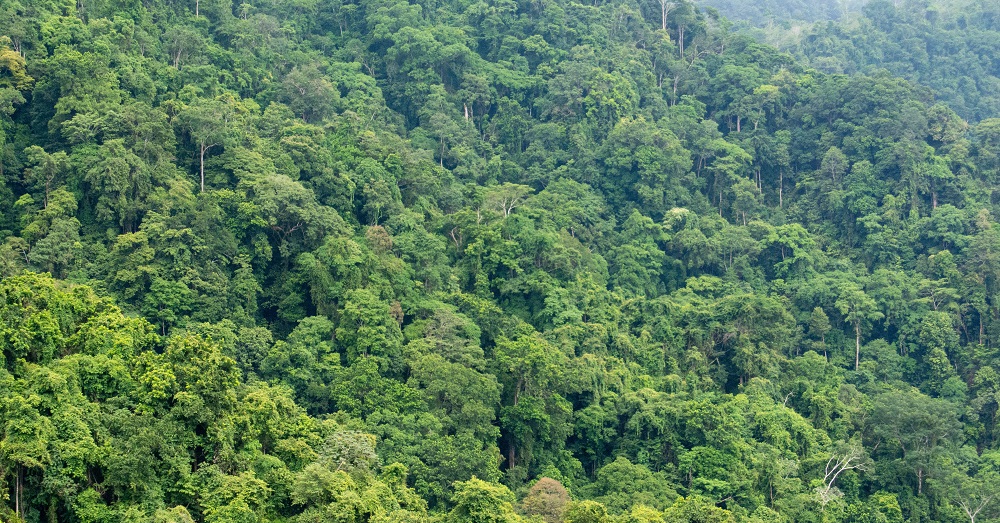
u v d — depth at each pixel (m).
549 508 96.94
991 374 135.12
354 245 120.00
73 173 114.56
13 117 121.88
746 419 119.38
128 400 79.62
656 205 162.00
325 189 131.38
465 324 118.81
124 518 71.81
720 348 136.00
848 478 116.12
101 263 109.94
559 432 112.31
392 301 119.69
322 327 113.00
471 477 96.81
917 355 144.38
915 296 148.25
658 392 121.25
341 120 146.75
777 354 135.00
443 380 107.44
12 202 114.56
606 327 129.12
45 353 80.31
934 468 116.81
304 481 81.00
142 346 88.38
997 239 150.25
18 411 71.25
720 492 107.31
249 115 139.50
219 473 78.06
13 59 121.12
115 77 126.44
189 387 80.25
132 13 145.88
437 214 141.75
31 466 69.94
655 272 151.75
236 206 118.94
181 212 115.62
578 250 142.75
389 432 100.56
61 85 121.94
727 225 162.12
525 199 150.88
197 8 162.12
